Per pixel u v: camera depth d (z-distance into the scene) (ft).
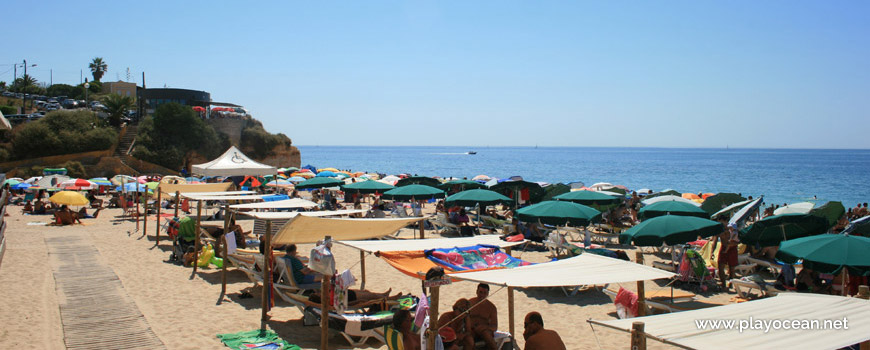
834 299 18.44
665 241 39.65
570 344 29.22
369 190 82.94
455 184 95.35
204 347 27.89
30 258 50.16
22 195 117.50
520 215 53.57
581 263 24.40
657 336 15.21
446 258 30.35
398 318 24.35
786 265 39.32
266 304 31.45
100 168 169.48
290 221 30.86
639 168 387.75
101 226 73.82
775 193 184.44
